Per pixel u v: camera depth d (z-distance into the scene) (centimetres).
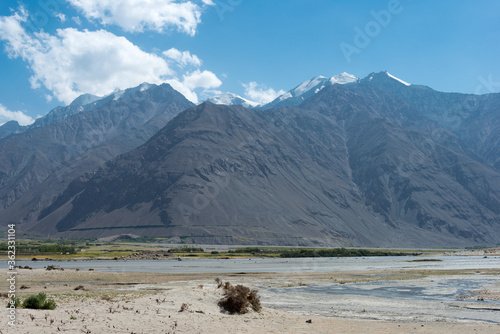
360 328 3897
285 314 4534
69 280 8250
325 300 6112
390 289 7450
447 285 7975
